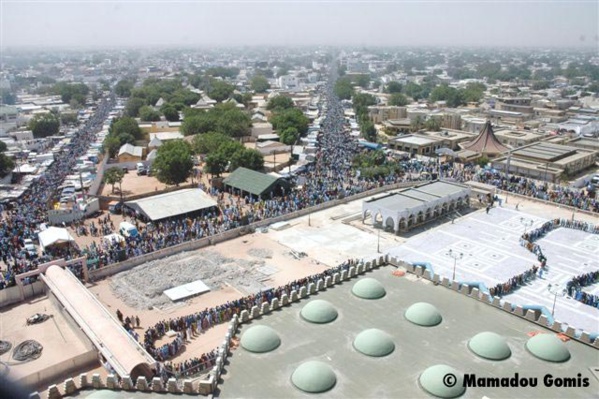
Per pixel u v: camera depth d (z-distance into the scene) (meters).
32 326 60.84
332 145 159.38
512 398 35.91
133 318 62.34
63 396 37.28
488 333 42.75
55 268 68.94
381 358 40.94
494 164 138.75
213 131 163.50
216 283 72.06
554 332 45.28
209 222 93.88
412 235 91.25
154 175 131.25
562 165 128.75
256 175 113.69
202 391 37.06
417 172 131.12
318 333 45.06
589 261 80.12
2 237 85.44
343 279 56.62
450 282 54.41
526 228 94.25
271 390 37.22
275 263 79.00
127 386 38.00
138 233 88.12
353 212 102.44
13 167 130.25
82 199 106.19
